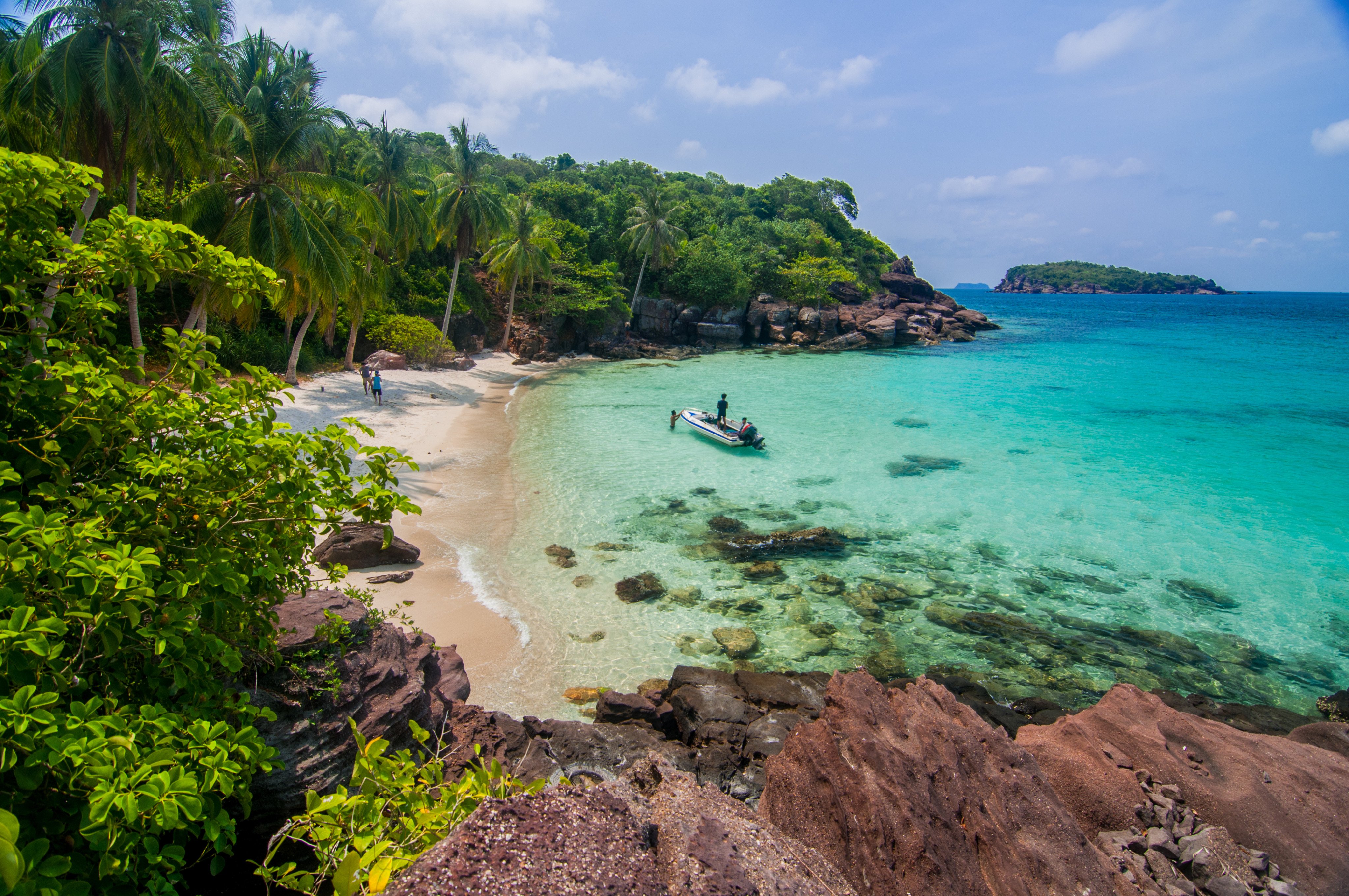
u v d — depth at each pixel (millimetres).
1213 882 6227
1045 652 12422
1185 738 7973
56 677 2943
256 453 4031
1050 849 5727
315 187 23406
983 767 6230
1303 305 197125
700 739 9133
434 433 25328
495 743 7145
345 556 13773
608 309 52844
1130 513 19031
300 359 32281
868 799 5574
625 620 12875
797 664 11797
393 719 5668
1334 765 7789
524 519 17469
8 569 2846
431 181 45531
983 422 30109
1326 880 6516
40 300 3857
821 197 97000
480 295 49531
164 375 4395
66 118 16766
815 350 58125
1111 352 60562
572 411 31031
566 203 59688
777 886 3670
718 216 82375
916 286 87688
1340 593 14625
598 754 8336
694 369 45812
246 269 4574
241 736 3238
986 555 16312
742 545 16297
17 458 3600
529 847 2680
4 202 3619
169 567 3795
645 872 2713
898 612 13617
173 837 3512
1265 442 27094
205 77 19688
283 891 4480
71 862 2697
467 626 12281
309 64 23531
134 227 4055
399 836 3152
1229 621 13578
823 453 24500
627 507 18656
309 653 5414
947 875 5191
